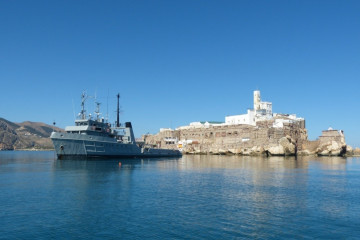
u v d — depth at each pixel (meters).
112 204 29.45
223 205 29.64
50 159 115.38
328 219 25.38
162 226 22.91
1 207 27.77
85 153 81.12
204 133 188.62
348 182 46.81
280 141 149.50
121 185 40.78
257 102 199.12
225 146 171.25
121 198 32.22
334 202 31.75
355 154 184.25
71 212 26.38
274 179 49.28
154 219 24.62
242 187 40.50
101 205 29.00
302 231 22.28
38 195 33.09
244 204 30.19
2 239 19.98
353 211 28.03
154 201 31.00
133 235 21.02
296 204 30.56
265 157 138.88
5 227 22.28
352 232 22.20
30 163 85.38
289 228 22.89
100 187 38.81
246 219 24.94
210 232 21.72
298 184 43.91
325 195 35.53
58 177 48.03
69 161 77.62
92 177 48.38
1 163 85.94
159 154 118.75
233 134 172.88
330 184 44.34
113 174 53.00
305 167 75.31
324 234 21.73
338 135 159.38
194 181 46.00
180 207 28.61
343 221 24.86
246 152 156.62
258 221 24.47
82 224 23.22
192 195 34.41
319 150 157.88
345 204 30.84
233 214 26.36
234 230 22.20
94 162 78.38
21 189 36.66
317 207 29.39
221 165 81.12
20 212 26.14
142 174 54.53
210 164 85.06
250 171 62.94
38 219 24.27
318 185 43.22
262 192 36.91
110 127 96.06
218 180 47.41
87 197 32.44
